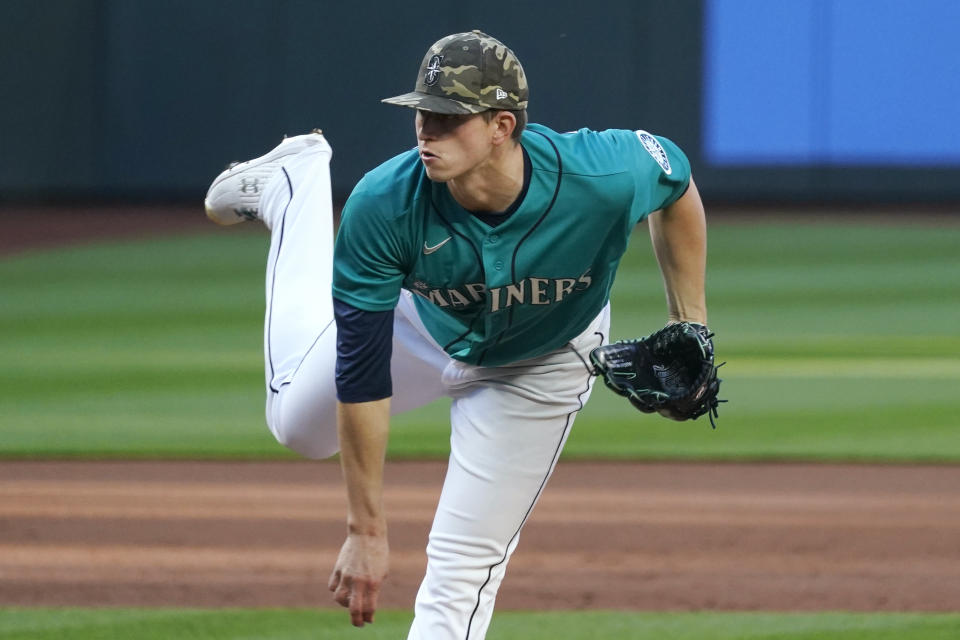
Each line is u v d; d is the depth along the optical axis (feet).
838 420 88.33
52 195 220.23
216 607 50.75
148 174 215.51
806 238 182.29
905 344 115.65
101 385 99.30
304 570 56.49
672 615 49.90
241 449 80.48
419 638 35.29
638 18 205.87
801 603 51.62
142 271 159.94
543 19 206.18
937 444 81.87
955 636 47.34
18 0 212.23
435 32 208.03
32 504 67.67
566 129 207.72
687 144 208.74
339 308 32.17
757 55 206.69
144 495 69.97
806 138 208.33
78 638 46.70
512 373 35.99
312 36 209.56
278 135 212.43
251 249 179.52
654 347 35.68
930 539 61.87
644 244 182.50
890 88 206.08
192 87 212.84
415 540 61.31
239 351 113.09
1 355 111.14
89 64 213.46
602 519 65.31
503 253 31.86
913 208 209.36
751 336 119.24
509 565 57.00
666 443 82.79
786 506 68.13
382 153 211.00
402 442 83.10
